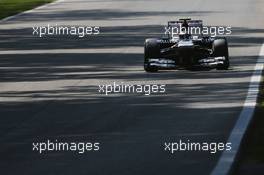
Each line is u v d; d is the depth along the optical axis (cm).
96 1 10456
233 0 10112
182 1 10081
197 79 4169
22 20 8119
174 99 3550
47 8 9475
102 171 2278
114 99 3581
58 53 5606
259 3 9569
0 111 3316
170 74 4394
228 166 2308
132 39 6366
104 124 2981
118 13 8688
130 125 2956
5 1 10412
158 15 8350
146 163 2372
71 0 10688
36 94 3788
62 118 3117
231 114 3144
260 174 2227
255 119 3027
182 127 2905
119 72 4541
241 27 7044
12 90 3944
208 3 9712
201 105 3378
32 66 4931
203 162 2373
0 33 7050
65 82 4184
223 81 4075
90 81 4200
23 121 3069
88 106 3397
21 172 2277
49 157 2466
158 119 3072
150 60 4491
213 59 4472
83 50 5744
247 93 3675
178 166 2330
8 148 2597
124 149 2564
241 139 2639
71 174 2247
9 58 5394
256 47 5684
